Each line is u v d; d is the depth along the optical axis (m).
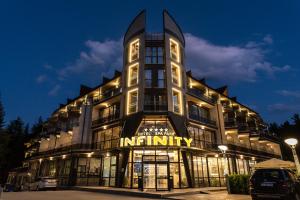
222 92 43.94
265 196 11.01
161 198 16.81
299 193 11.65
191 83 36.31
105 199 15.31
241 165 35.66
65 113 44.44
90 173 30.20
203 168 28.33
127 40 33.09
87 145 33.03
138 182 21.30
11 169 62.56
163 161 23.36
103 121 33.06
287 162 21.38
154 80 28.25
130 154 24.91
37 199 14.75
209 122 34.03
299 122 58.88
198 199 15.15
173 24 33.34
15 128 73.06
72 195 17.97
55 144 42.59
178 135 25.42
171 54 30.66
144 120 26.31
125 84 30.05
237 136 37.75
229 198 15.55
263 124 51.25
